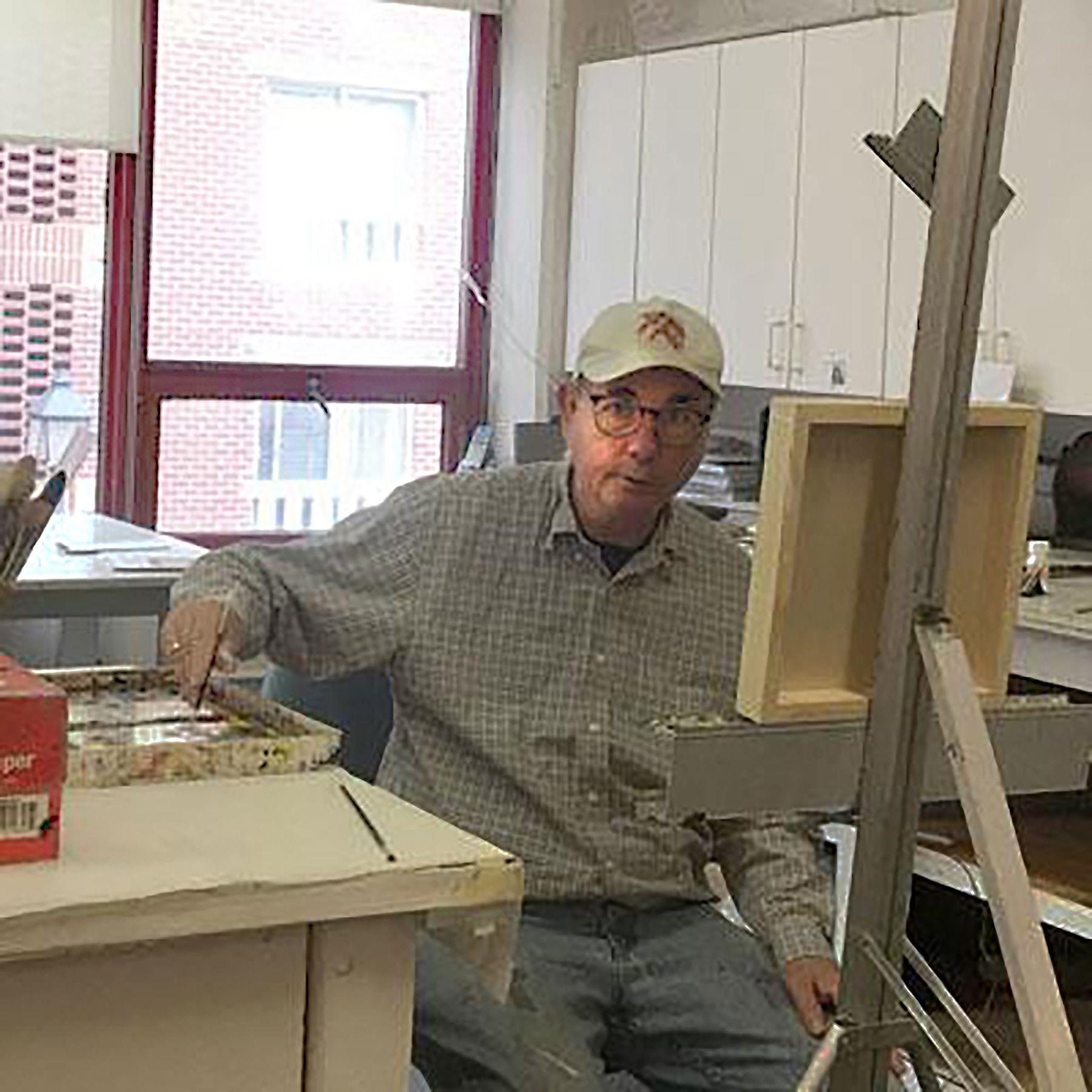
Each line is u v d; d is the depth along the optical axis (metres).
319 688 2.24
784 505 1.22
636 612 2.15
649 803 2.05
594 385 2.11
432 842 1.25
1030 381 4.05
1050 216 3.98
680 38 5.36
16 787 1.16
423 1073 1.87
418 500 2.18
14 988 1.14
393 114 5.55
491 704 2.12
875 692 1.20
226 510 5.41
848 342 4.53
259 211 5.36
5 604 1.43
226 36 5.25
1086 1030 3.00
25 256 5.09
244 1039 1.21
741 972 2.07
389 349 5.61
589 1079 1.89
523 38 5.60
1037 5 3.97
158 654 2.19
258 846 1.22
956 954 3.35
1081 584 3.65
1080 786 1.35
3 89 4.90
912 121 1.19
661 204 5.16
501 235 5.71
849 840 2.60
